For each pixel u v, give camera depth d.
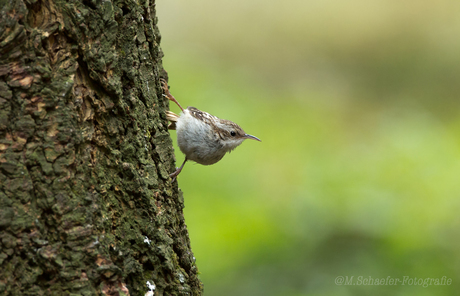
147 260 4.51
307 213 11.62
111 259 4.19
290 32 25.09
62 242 3.90
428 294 9.27
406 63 24.50
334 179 13.39
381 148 16.03
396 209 11.50
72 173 4.02
